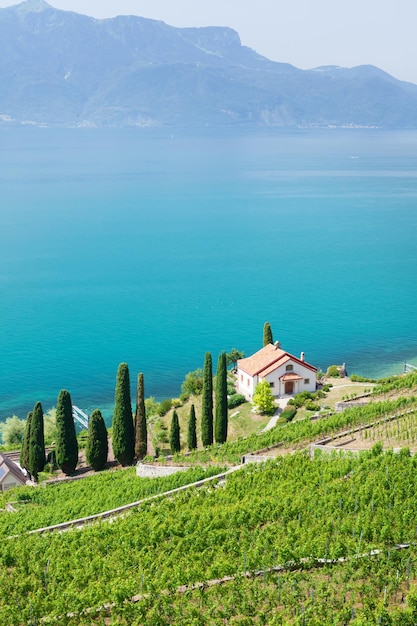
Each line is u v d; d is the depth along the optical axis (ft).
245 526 210.18
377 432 285.02
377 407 307.17
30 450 334.85
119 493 268.82
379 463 234.58
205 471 274.57
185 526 213.66
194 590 182.09
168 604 177.58
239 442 306.96
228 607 171.94
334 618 161.38
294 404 371.76
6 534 242.78
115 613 179.01
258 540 197.57
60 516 254.27
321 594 170.81
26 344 560.20
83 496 280.10
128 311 648.79
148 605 179.83
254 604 173.68
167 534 213.25
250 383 391.65
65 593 186.70
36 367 512.22
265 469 248.32
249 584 180.86
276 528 203.62
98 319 623.77
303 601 171.42
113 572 195.62
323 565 187.11
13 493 301.43
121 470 321.73
